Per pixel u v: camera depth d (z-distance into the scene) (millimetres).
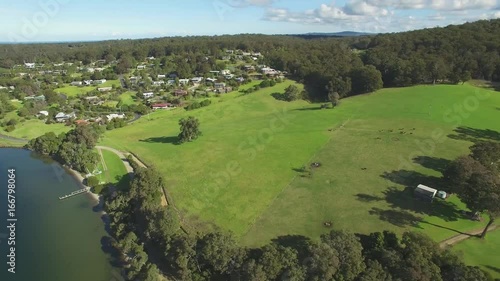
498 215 69062
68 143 127375
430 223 77125
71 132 137625
